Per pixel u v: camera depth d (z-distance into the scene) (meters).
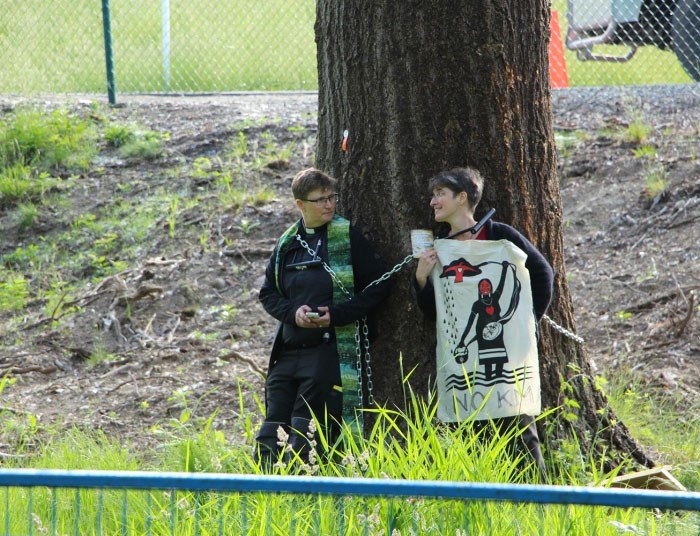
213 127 36.25
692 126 32.78
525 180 16.56
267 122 36.22
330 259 16.19
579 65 48.91
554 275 17.14
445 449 14.02
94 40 50.06
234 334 25.88
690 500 8.75
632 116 33.78
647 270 26.31
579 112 35.78
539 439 16.62
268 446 16.05
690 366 22.47
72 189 33.19
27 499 13.65
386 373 16.69
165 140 35.50
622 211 28.95
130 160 34.50
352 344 16.23
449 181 15.23
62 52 48.34
